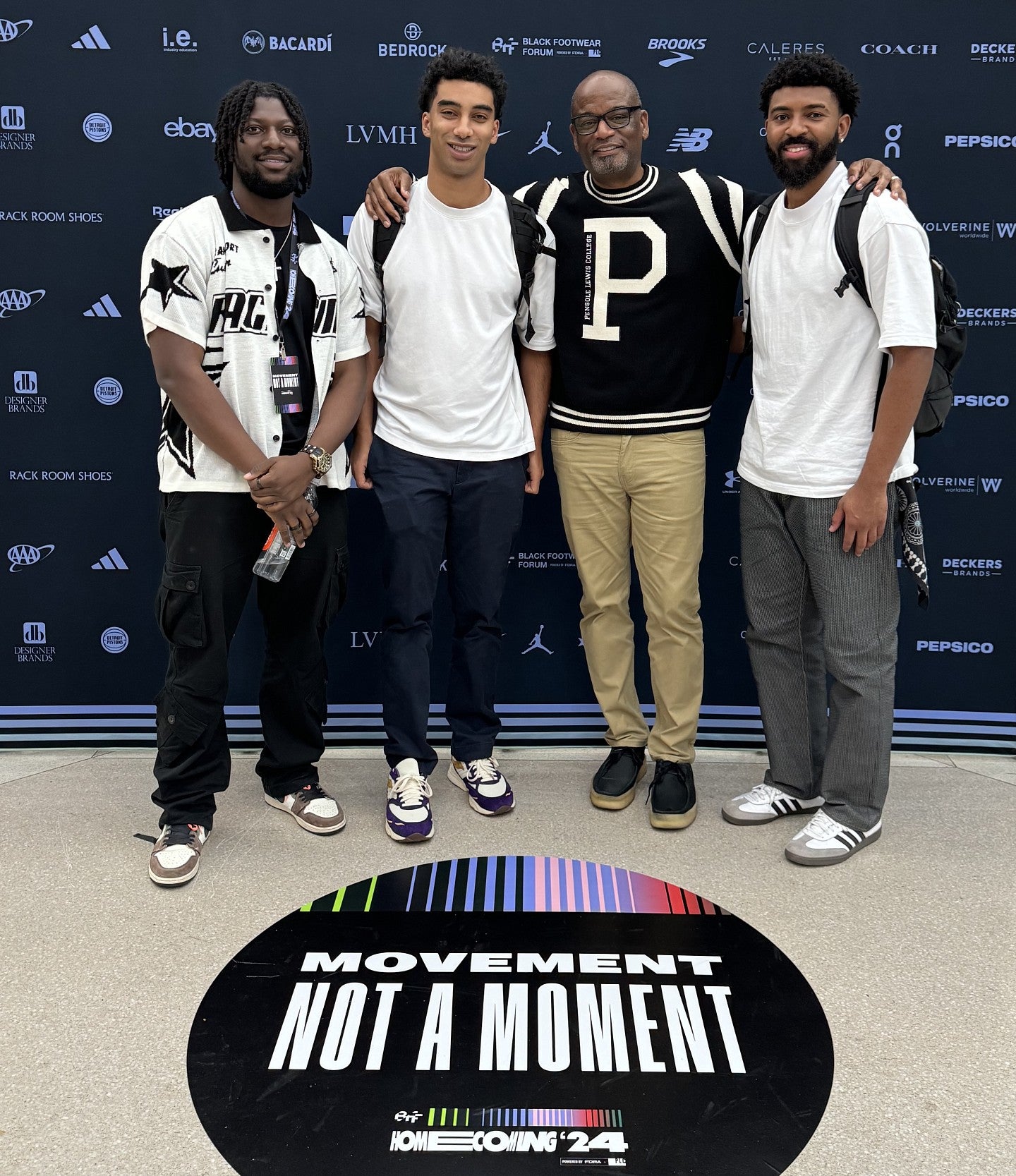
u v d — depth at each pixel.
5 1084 1.67
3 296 2.81
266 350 2.19
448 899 2.22
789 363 2.30
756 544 2.48
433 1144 1.55
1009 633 3.00
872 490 2.21
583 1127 1.59
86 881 2.28
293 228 2.23
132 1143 1.55
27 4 2.68
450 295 2.38
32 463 2.89
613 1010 1.86
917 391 2.12
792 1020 1.84
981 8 2.72
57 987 1.91
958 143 2.78
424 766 2.61
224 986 1.92
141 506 2.93
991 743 3.05
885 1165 1.52
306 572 2.37
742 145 2.80
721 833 2.55
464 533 2.52
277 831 2.53
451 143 2.25
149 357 2.86
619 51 2.76
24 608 2.96
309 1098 1.65
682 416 2.50
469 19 2.73
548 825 2.58
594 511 2.59
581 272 2.46
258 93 2.09
